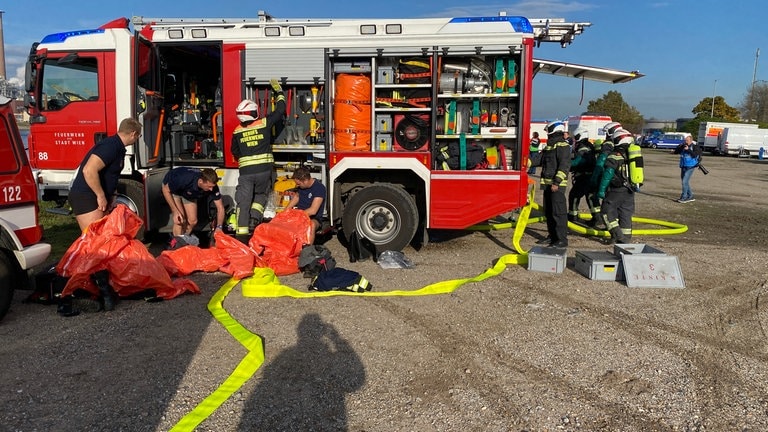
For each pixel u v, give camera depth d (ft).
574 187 32.48
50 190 24.45
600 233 29.43
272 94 23.77
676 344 14.52
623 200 26.53
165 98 25.89
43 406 11.06
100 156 17.46
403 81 23.12
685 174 46.32
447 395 11.61
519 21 22.12
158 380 12.19
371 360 13.30
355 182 24.61
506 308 17.17
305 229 21.53
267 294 18.21
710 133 156.04
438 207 23.18
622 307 17.44
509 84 22.58
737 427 10.48
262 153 22.72
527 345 14.28
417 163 23.11
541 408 11.09
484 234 29.81
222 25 23.49
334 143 23.71
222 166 24.48
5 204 15.39
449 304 17.48
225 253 20.54
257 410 10.91
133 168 23.79
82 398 11.39
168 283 17.56
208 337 14.61
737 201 47.42
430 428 10.37
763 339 14.99
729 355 13.87
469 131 23.06
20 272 16.20
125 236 17.26
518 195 22.71
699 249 26.66
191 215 23.16
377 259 23.21
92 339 14.52
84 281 16.53
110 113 23.54
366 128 23.44
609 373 12.71
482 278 20.29
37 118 24.00
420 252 25.23
